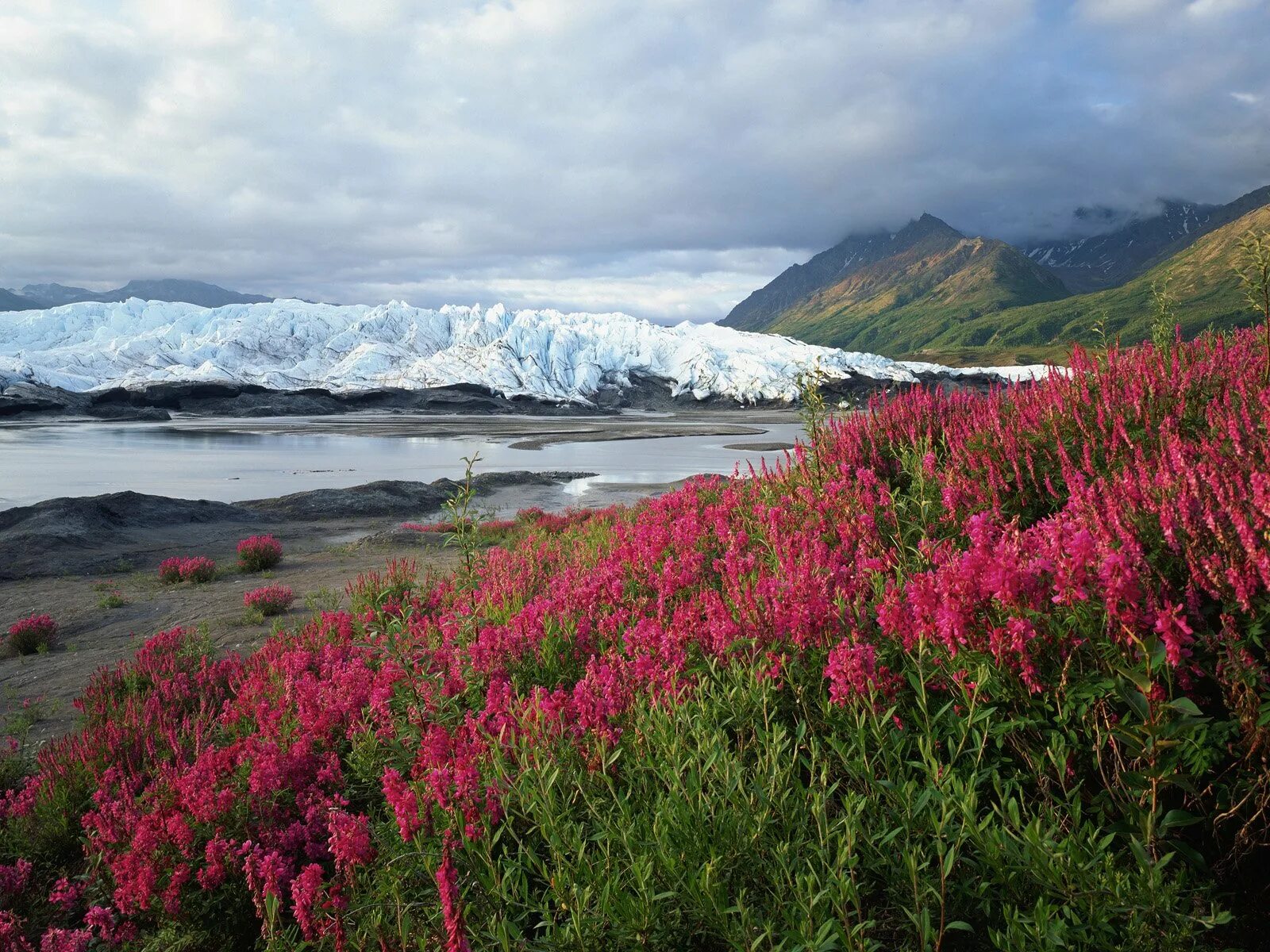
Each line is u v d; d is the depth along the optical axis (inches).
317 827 158.6
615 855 108.7
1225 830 94.4
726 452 2807.6
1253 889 90.9
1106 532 119.0
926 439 237.0
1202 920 77.9
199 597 580.1
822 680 129.3
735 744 133.5
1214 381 197.0
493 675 179.9
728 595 176.9
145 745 224.7
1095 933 81.9
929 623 117.6
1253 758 90.0
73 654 417.7
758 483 309.4
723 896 93.0
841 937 86.2
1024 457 189.9
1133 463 167.6
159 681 299.4
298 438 3597.4
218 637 433.1
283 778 170.1
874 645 134.0
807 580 151.3
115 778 210.1
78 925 166.7
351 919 118.6
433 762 141.6
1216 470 124.6
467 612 245.3
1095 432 191.9
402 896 114.3
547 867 115.4
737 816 103.7
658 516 317.1
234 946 142.5
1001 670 108.5
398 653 213.8
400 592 367.6
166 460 2365.9
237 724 227.8
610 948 94.9
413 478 1921.8
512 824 124.6
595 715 137.5
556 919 102.9
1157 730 89.1
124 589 629.3
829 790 107.6
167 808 167.9
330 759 173.8
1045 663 108.0
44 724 300.7
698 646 163.8
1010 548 110.6
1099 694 97.7
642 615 202.8
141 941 145.9
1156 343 255.3
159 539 928.3
